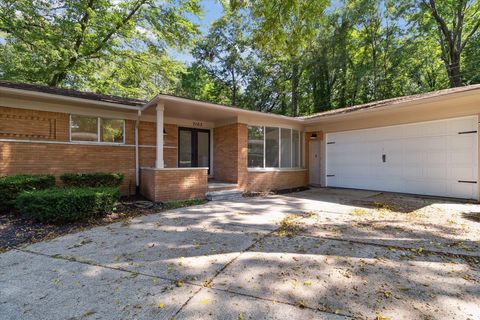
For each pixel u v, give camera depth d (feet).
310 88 74.59
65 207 16.24
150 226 16.38
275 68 78.28
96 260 11.27
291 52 22.49
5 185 18.61
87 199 17.04
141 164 29.32
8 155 21.62
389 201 24.32
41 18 36.35
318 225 16.33
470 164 24.00
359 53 68.08
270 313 7.53
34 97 21.72
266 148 33.42
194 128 34.17
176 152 32.30
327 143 36.19
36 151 22.90
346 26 59.88
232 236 14.32
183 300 8.20
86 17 38.68
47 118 23.53
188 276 9.77
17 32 35.27
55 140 23.89
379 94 63.36
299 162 37.78
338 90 70.33
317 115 37.73
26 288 8.99
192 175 25.79
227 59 82.89
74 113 24.89
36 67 40.09
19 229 15.46
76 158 24.99
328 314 7.46
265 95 82.38
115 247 12.78
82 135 25.50
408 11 55.77
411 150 27.96
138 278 9.64
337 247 12.50
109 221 17.61
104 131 26.86
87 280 9.52
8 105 21.61
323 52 62.34
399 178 28.96
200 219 18.11
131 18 41.27
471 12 54.29
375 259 11.08
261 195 29.53
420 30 56.70
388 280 9.31
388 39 61.82
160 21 42.60
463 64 55.98
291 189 34.40
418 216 18.45
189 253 11.96
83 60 42.19
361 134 32.45
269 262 10.89
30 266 10.74
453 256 11.34
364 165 32.17
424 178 27.02
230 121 31.86
